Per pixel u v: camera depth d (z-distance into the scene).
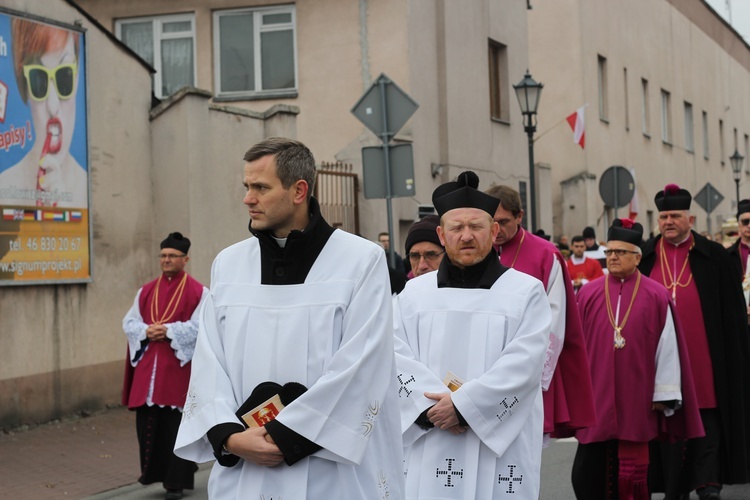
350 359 3.96
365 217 17.36
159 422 9.04
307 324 4.02
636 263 7.57
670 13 38.34
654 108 35.84
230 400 4.05
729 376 8.44
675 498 8.49
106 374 12.59
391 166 11.62
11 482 9.33
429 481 5.18
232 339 4.11
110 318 12.67
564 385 6.48
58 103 11.91
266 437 3.87
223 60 18.98
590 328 7.61
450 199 5.37
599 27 29.91
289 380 3.99
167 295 9.38
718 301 8.50
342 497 3.98
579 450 7.62
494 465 5.15
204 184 13.61
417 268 6.81
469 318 5.29
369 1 18.12
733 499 8.68
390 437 4.18
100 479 9.59
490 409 5.05
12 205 11.23
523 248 6.67
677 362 7.45
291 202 4.06
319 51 18.42
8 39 11.25
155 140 13.52
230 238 14.03
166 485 8.95
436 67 19.03
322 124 18.38
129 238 13.08
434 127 18.89
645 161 34.38
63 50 12.01
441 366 5.27
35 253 11.52
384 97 11.59
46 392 11.66
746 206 10.09
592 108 29.02
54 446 10.73
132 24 19.34
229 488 4.08
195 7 18.92
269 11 18.72
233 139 14.09
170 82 19.16
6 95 11.20
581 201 27.98
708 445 8.32
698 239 8.63
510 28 21.81
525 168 22.52
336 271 4.08
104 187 12.67
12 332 11.22
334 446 3.88
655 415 7.48
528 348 5.14
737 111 50.47
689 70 41.06
